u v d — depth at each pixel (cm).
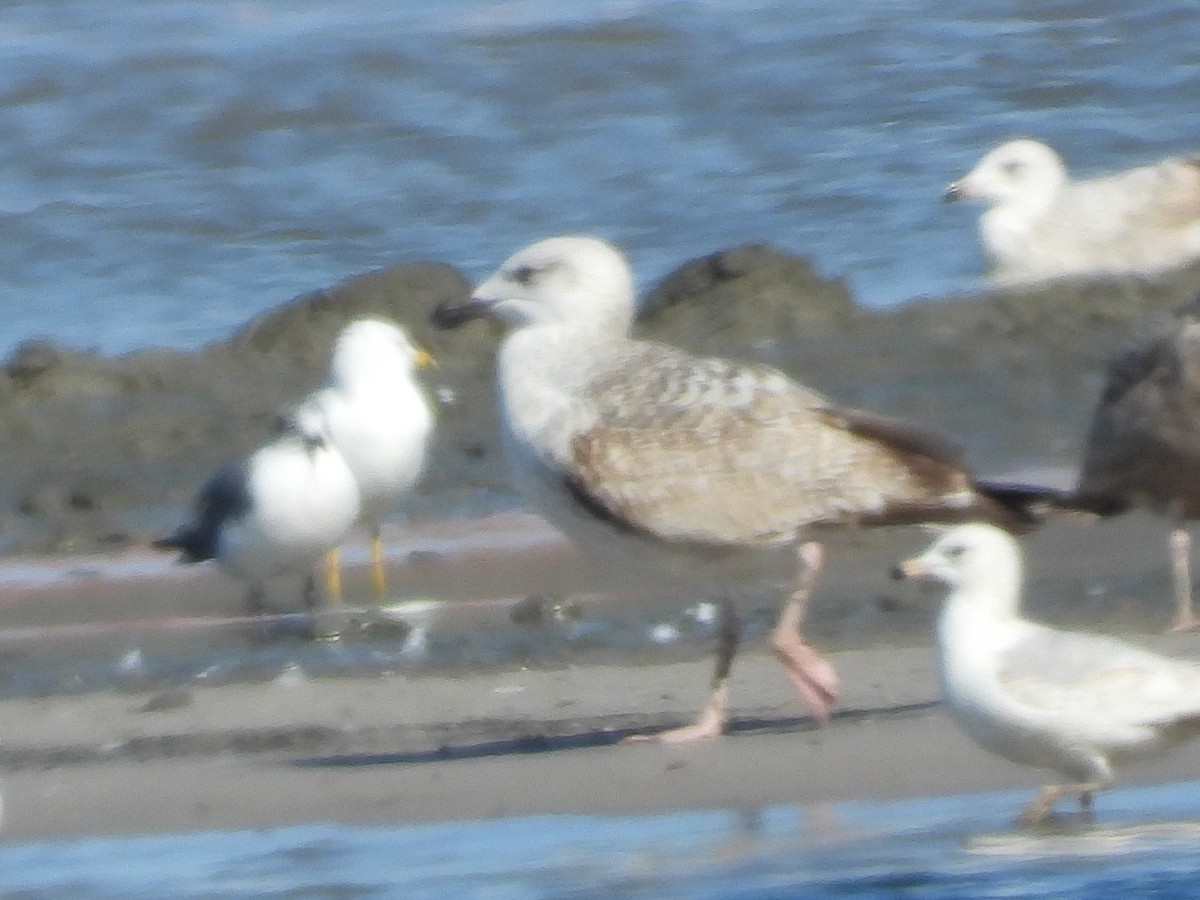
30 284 2744
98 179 3141
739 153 3098
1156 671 1051
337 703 1346
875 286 2539
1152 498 1456
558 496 1248
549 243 1284
